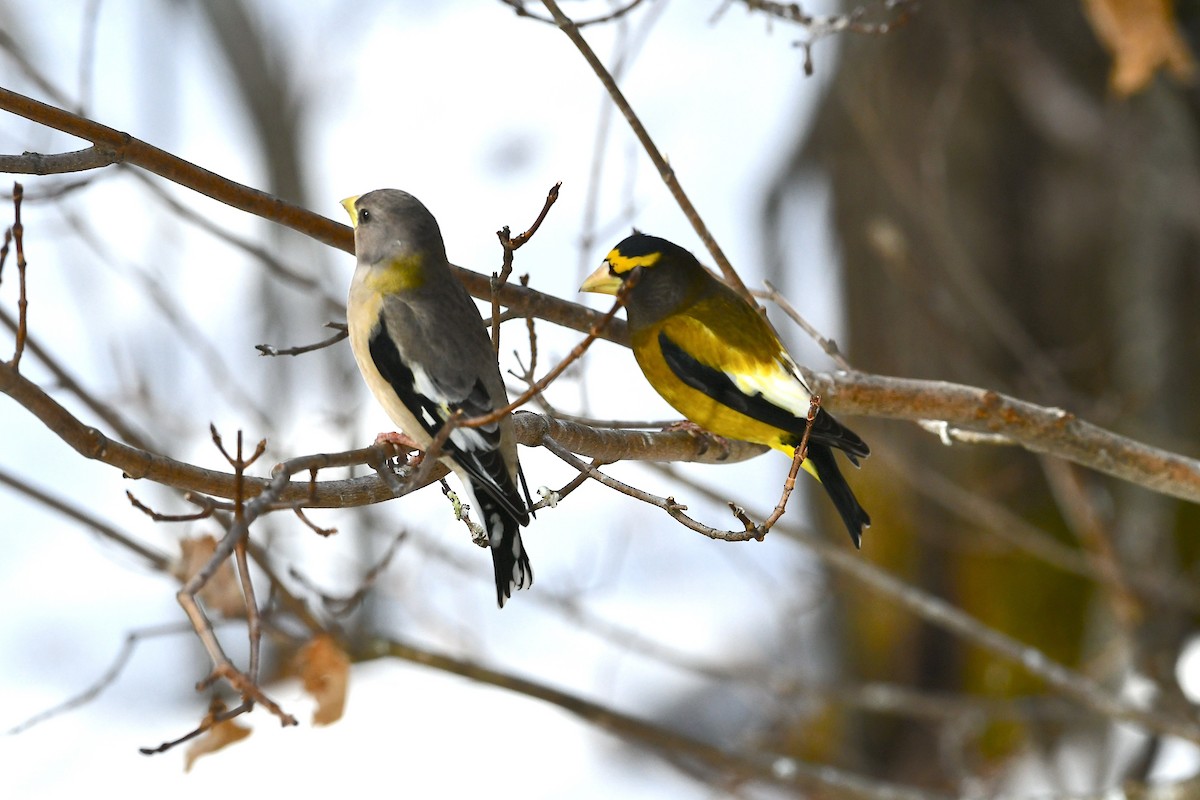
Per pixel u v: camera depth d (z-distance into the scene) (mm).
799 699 14656
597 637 17594
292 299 21094
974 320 13844
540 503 5789
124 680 17250
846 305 14750
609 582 15398
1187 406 13445
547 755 15484
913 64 13844
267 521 14188
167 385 19656
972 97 13695
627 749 15719
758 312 8734
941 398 8102
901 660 14641
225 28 22578
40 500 9180
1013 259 14016
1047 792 13133
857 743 14602
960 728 12992
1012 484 14219
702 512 19281
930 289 13422
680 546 18938
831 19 8320
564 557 18109
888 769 14469
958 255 12406
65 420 5113
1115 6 9789
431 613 14516
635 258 8773
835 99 14883
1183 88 13281
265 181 23062
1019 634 14297
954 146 13789
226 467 16078
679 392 8625
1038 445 8172
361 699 16344
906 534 14617
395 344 6711
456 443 6324
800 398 8148
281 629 9375
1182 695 11656
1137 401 13000
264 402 19875
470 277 7887
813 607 14938
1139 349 13609
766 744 14695
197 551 8648
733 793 11508
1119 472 8211
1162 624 12594
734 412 8453
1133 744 12836
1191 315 13531
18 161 5938
